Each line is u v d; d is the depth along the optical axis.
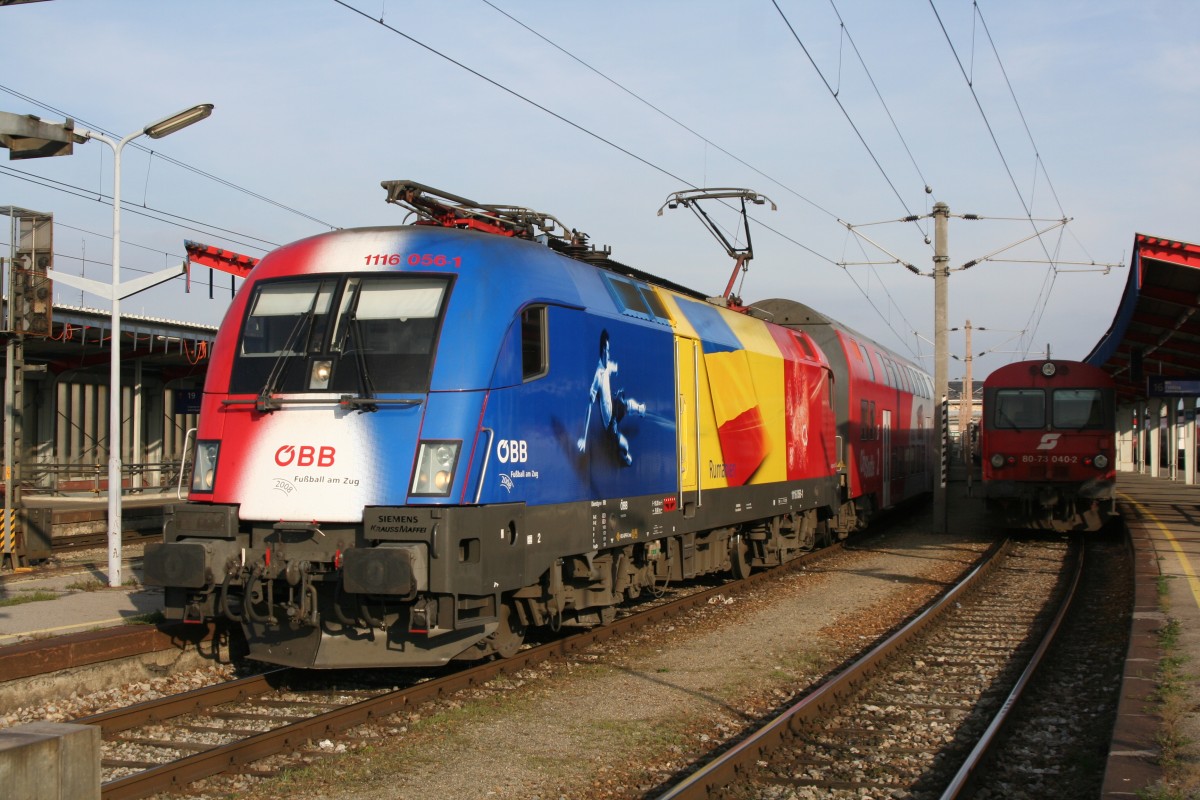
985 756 6.98
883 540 23.06
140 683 9.12
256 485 8.47
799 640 11.27
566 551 9.53
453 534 8.02
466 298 8.67
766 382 15.40
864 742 7.64
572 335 9.80
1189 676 8.34
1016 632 11.95
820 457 18.23
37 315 15.77
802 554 18.67
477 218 10.57
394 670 9.79
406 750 7.22
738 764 6.70
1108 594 14.68
